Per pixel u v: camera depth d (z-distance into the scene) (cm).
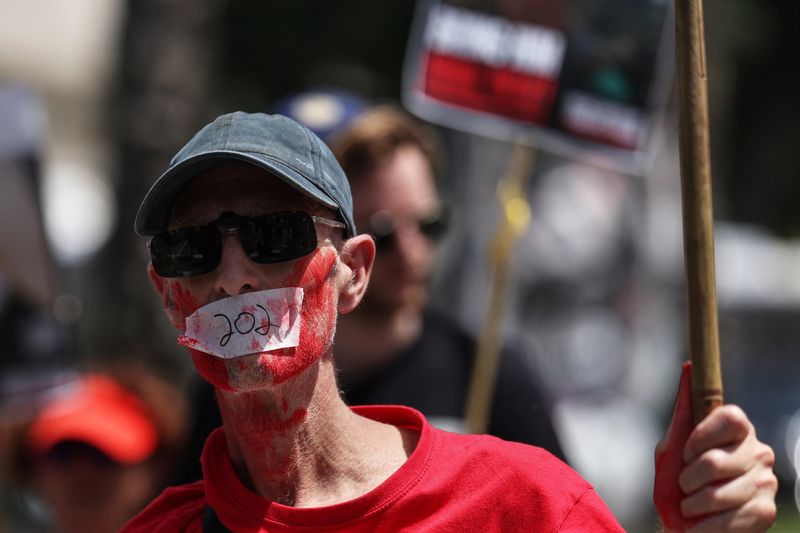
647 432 2742
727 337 3812
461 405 1143
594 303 2858
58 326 1339
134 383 1267
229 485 672
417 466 663
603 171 2925
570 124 1222
